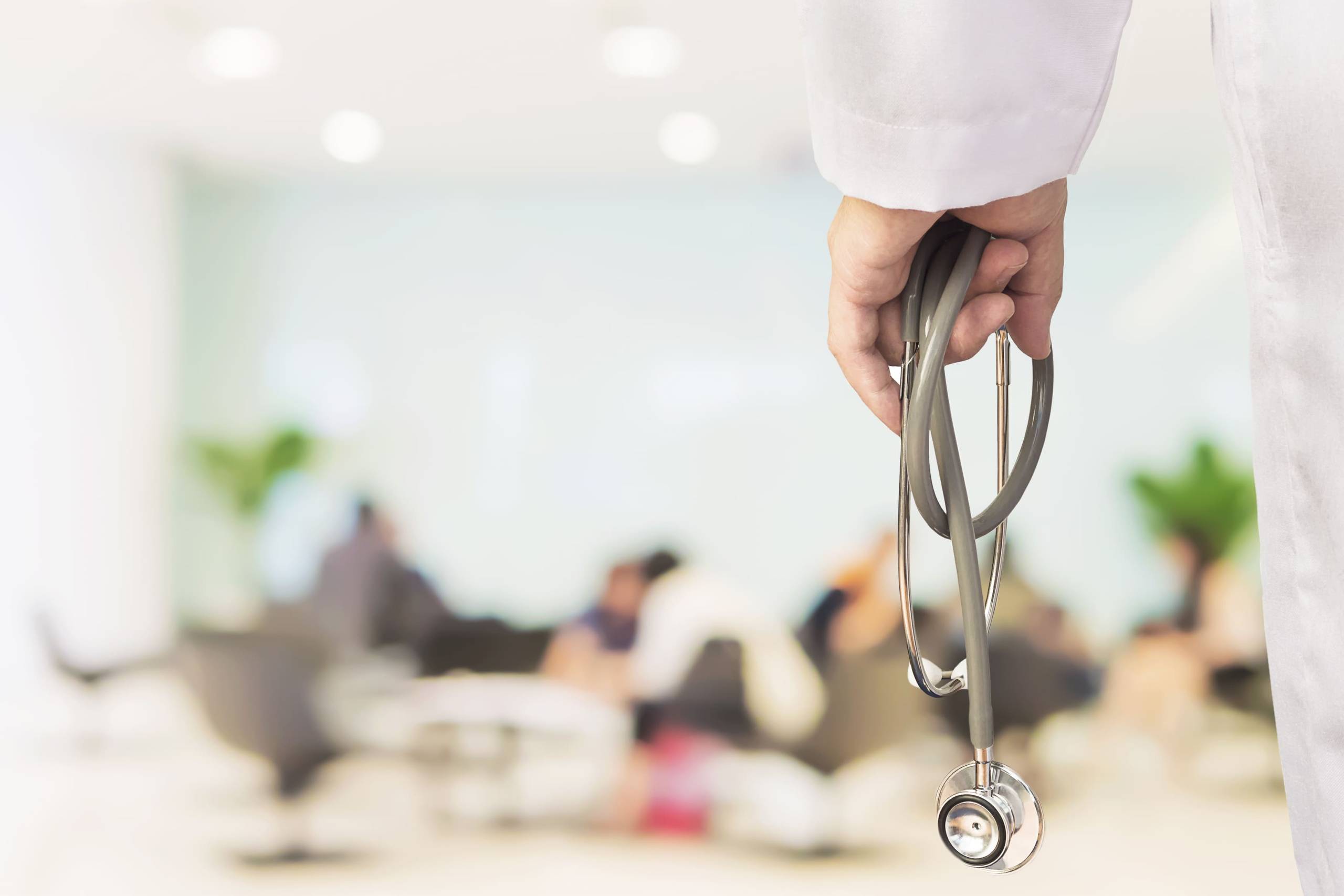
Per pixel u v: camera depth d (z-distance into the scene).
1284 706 0.34
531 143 5.82
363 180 6.54
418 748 4.45
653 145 5.83
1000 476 0.47
